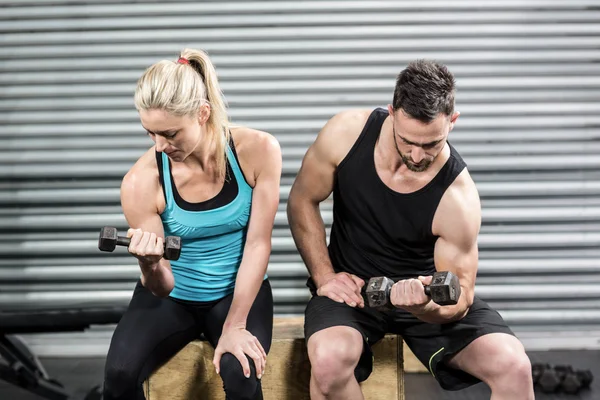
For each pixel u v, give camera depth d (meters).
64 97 3.99
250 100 4.03
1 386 3.62
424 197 2.42
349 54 4.00
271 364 2.62
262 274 2.39
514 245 4.05
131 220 2.40
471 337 2.40
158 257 2.17
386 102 4.03
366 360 2.45
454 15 3.97
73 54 3.97
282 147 4.04
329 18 3.97
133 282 4.04
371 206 2.48
